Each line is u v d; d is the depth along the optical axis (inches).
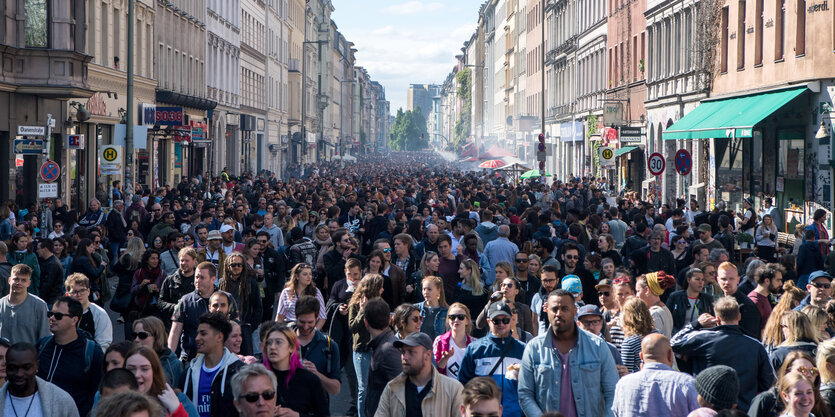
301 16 4692.4
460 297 539.8
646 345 312.5
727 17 1536.7
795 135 1252.5
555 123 3294.8
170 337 438.0
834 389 301.7
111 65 1696.6
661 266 651.5
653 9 1918.1
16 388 292.2
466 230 723.4
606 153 1827.0
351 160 6077.8
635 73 2119.8
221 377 326.6
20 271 428.8
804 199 1222.3
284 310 492.7
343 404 504.4
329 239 701.3
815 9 1176.8
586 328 346.0
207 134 2437.3
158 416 220.4
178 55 2239.2
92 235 690.8
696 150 1689.2
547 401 316.5
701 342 355.3
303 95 3521.2
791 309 400.2
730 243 844.0
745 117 1267.2
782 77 1285.7
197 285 440.5
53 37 1293.1
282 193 1438.2
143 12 1903.3
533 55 3934.5
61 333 352.5
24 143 1101.1
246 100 3228.3
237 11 3004.4
